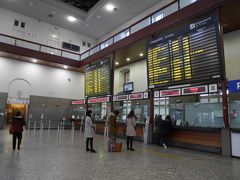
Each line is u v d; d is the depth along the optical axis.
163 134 7.36
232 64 8.27
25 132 10.93
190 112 7.64
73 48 17.67
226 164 4.69
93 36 18.88
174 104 8.25
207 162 4.88
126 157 5.23
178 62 7.32
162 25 8.38
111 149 6.00
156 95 8.23
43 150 5.75
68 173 3.58
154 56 8.34
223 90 6.08
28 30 15.45
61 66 15.59
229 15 7.14
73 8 15.16
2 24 14.40
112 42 12.07
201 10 6.97
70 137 9.37
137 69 13.15
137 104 9.89
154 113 8.72
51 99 15.21
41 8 14.50
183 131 7.40
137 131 9.31
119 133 10.52
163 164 4.56
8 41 13.34
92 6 15.63
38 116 14.45
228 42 8.52
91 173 3.64
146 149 6.75
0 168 3.74
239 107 6.04
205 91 6.50
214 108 6.88
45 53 14.35
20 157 4.72
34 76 14.78
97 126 12.29
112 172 3.75
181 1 8.05
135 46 10.47
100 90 11.85
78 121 14.77
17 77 14.05
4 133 10.08
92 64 12.94
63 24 16.72
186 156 5.64
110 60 11.41
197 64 6.68
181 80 7.13
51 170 3.73
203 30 6.67
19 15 15.19
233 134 5.79
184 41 7.21
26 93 14.34
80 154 5.39
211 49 6.35
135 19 14.65
